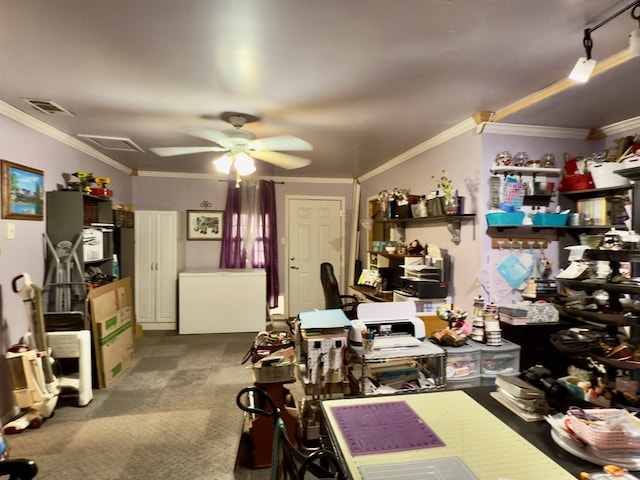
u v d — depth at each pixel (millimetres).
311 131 3232
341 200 6035
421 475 990
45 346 2818
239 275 5145
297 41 1742
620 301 1550
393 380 2209
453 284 3209
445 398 1493
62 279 3215
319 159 4422
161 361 3988
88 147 3893
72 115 2857
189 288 5047
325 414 1355
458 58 1903
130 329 3936
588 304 1715
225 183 5715
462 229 3070
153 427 2621
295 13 1515
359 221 5863
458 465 1034
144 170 5402
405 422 1286
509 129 2830
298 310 5977
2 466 1111
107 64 1999
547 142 2941
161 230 5281
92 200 3859
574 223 2754
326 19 1558
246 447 2326
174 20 1574
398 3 1441
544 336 2646
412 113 2754
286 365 2209
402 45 1778
